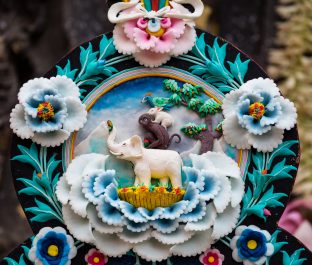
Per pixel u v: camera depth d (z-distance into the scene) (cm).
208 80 288
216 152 283
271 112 283
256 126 282
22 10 555
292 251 285
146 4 288
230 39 546
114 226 275
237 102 284
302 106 491
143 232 276
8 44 548
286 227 407
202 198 275
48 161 283
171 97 285
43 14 562
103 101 285
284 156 287
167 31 284
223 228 279
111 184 275
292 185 286
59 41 561
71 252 280
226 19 548
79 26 547
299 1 514
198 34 290
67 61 287
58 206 282
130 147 279
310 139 480
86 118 283
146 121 281
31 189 282
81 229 278
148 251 278
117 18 284
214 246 283
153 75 286
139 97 285
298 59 506
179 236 276
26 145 283
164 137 281
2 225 536
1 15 550
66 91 282
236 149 286
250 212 284
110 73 286
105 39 288
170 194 274
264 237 282
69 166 280
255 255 281
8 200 541
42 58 561
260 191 285
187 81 287
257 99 283
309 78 501
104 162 280
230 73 288
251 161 286
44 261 279
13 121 280
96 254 281
